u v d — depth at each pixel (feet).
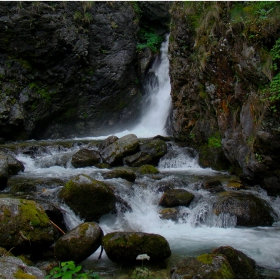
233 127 27.94
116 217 21.81
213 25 29.01
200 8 34.65
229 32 26.71
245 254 16.93
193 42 35.50
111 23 52.80
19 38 44.70
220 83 28.99
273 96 21.30
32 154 36.88
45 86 48.21
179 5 38.81
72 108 51.16
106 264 15.85
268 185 24.31
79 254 15.56
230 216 21.88
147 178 28.04
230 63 27.17
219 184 25.86
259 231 20.94
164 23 59.00
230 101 28.09
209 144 33.19
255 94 24.18
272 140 22.25
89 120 52.34
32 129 46.68
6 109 43.19
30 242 15.72
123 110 54.13
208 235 20.35
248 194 23.98
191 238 19.86
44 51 46.19
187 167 34.47
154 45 58.49
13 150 35.99
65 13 48.39
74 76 50.08
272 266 16.14
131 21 55.11
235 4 26.66
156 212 23.39
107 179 26.68
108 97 52.54
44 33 45.75
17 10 43.98
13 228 15.70
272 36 22.77
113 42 52.90
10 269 12.37
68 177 27.45
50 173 30.12
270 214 22.70
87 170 31.37
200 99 34.45
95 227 16.37
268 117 22.26
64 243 15.60
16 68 45.60
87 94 52.06
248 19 24.50
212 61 29.32
